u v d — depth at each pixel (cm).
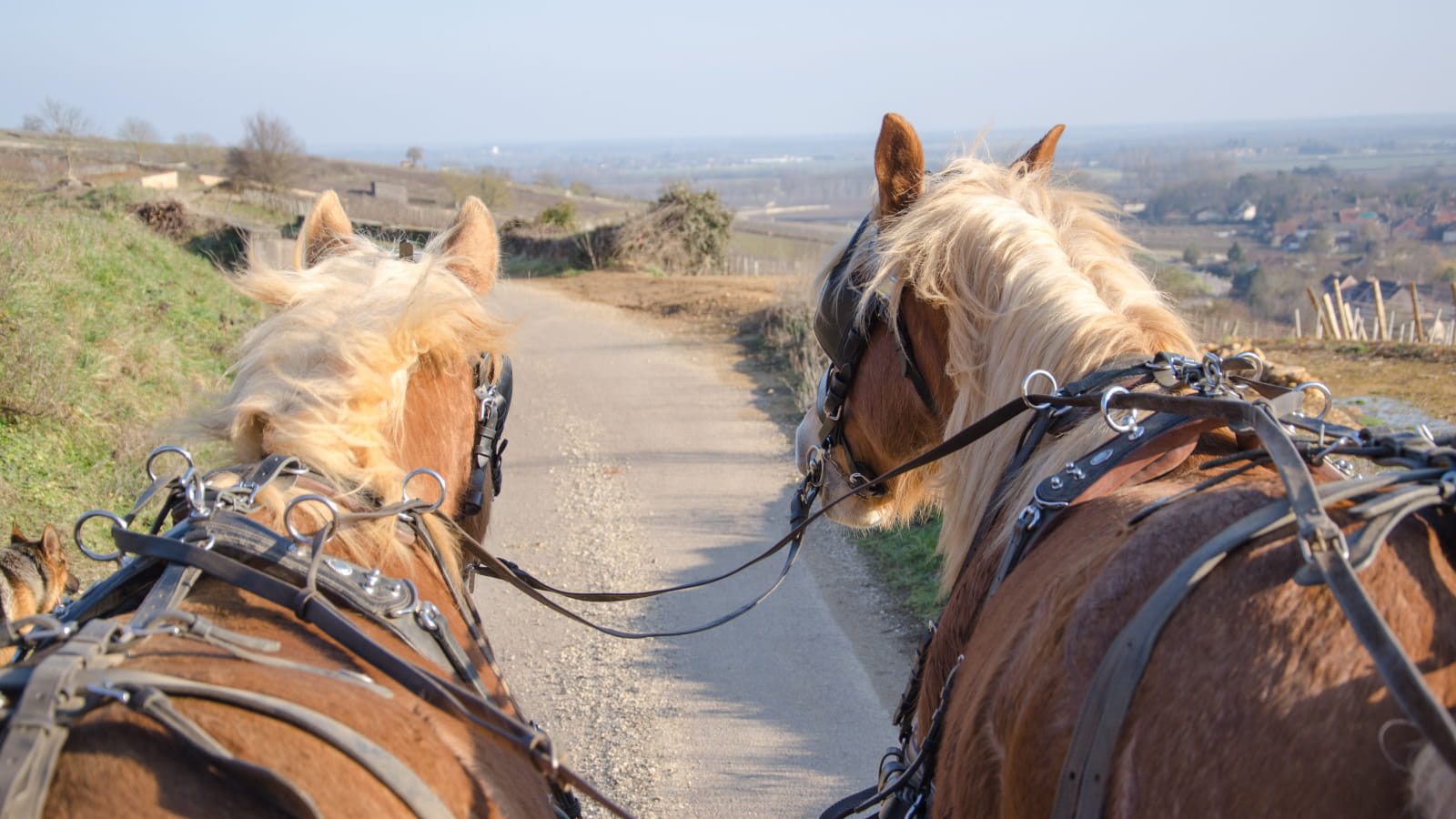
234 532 161
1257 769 110
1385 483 126
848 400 266
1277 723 111
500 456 259
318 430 178
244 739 124
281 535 164
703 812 421
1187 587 124
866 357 255
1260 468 159
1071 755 125
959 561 221
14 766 112
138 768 117
